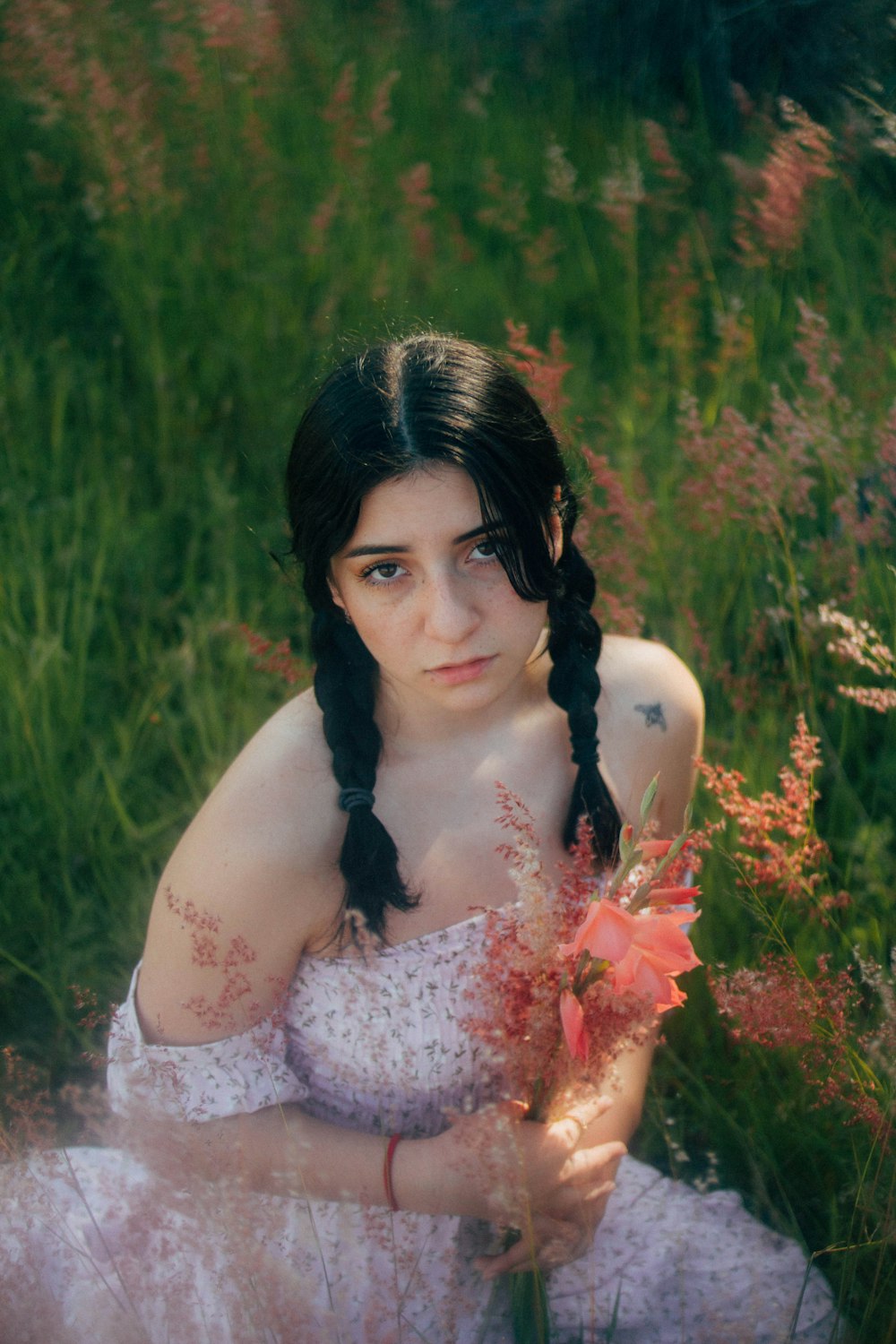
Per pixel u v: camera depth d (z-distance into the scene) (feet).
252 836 5.48
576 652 5.90
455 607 4.83
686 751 6.59
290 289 13.85
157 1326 5.66
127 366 13.84
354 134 14.94
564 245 14.85
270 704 10.54
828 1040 6.46
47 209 14.66
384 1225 5.64
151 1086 5.44
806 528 10.69
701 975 8.07
